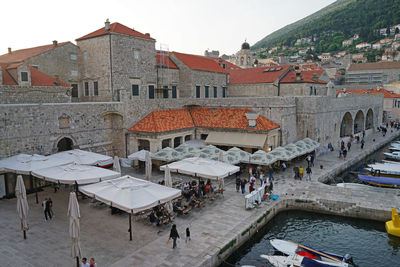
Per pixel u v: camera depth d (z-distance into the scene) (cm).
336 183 3584
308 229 2462
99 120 3628
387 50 19475
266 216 2448
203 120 4412
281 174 3509
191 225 2175
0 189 2748
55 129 3141
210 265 1750
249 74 6084
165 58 5038
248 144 3781
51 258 1728
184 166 2661
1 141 2694
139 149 3922
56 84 3747
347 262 1930
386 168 3638
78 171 2344
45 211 2262
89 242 1919
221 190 2764
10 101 3247
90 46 4272
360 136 6438
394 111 8988
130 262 1683
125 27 4528
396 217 2331
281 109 4056
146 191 1928
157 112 4147
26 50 4672
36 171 2394
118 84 4156
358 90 9638
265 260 1989
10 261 1692
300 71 5256
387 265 1972
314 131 4412
